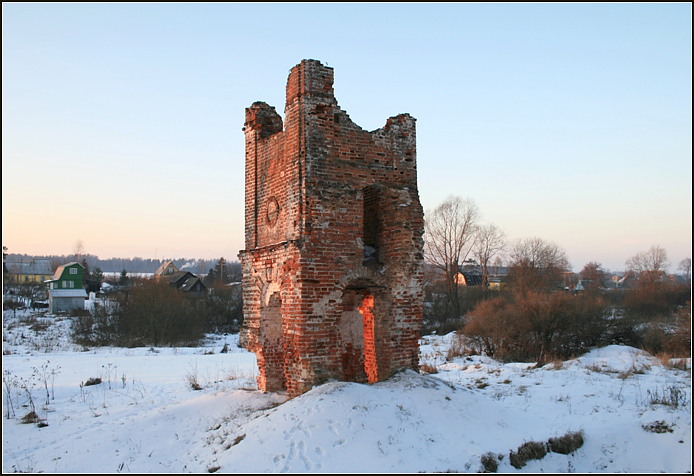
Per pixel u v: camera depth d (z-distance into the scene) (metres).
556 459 10.44
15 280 77.94
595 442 11.31
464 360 25.12
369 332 14.15
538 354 28.27
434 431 10.34
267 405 13.18
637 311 40.28
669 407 13.21
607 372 18.97
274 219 14.09
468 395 12.40
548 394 15.52
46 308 54.12
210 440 11.02
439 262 45.41
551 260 52.31
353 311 15.38
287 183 13.30
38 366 23.97
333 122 13.18
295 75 13.20
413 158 14.38
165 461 10.38
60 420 14.45
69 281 65.00
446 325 41.12
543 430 11.37
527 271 47.31
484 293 49.19
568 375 18.05
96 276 80.81
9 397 17.14
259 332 14.54
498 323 29.39
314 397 10.97
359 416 10.17
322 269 12.71
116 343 35.00
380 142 13.88
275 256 13.80
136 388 18.83
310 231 12.62
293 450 9.37
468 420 11.16
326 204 12.88
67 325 41.78
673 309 40.94
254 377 19.98
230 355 28.52
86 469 10.23
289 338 12.77
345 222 13.12
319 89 13.05
